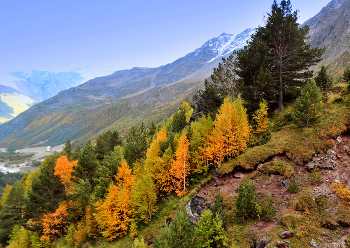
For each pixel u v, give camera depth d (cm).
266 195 2005
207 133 2939
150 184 2722
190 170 2970
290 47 3272
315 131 2333
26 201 3375
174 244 1727
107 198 2769
